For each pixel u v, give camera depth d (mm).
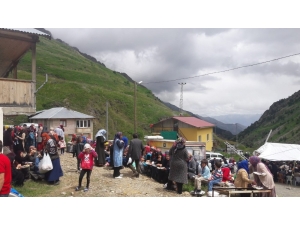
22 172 9461
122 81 124812
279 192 16188
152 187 9562
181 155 8797
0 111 9867
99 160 12773
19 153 10172
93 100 66188
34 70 13312
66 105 60438
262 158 20406
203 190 9773
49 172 9359
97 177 10492
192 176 10531
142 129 63250
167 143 22375
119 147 10438
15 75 16953
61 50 133125
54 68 93062
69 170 11641
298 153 20422
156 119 69250
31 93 13203
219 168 9875
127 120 65562
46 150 9375
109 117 62750
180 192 8914
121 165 10453
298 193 16016
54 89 66188
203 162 10469
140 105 74312
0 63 16922
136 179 10609
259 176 7516
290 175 19609
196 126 38812
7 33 12453
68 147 19266
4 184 5480
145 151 15000
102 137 12852
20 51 14703
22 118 41656
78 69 107125
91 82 89562
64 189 8852
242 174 7793
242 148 58938
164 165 10969
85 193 8438
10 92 12594
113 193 8484
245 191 7191
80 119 37062
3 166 5422
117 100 71125
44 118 34812
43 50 116125
